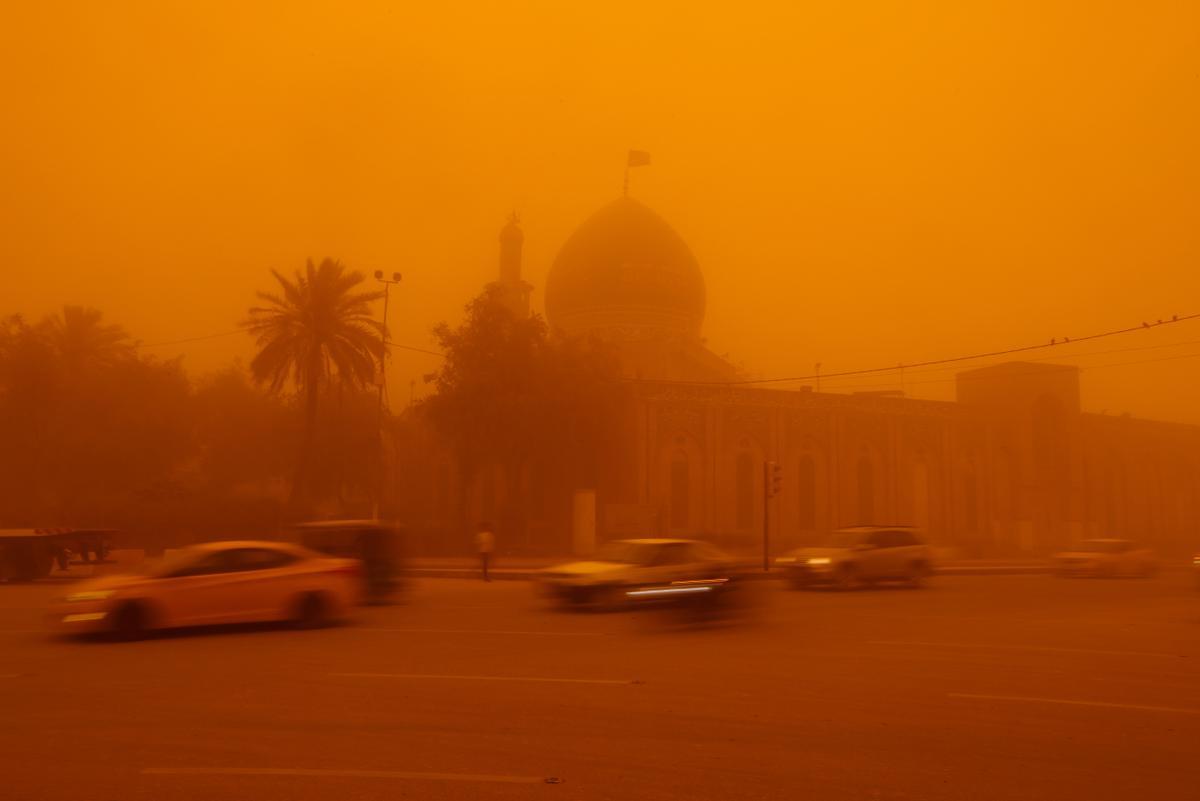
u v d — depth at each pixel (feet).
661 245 208.13
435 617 63.21
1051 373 206.49
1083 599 79.46
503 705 33.22
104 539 113.19
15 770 24.57
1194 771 25.14
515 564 128.98
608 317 203.82
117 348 166.91
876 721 30.96
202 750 26.71
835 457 184.75
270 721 30.45
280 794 22.54
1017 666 42.70
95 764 25.17
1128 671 41.37
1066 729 29.99
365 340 142.10
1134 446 226.79
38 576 103.14
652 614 61.98
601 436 162.50
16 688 36.17
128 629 51.03
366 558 72.18
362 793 22.70
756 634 54.44
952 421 198.70
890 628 57.62
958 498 197.36
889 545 91.56
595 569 66.44
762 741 28.14
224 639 51.75
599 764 25.46
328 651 46.80
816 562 87.81
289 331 139.74
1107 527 217.97
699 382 177.88
